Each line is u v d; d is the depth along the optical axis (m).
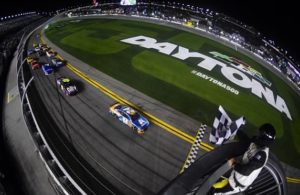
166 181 17.16
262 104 27.47
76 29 52.78
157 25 51.88
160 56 35.62
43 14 94.56
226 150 4.20
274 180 5.34
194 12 61.06
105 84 28.86
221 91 28.23
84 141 20.55
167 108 24.69
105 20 59.72
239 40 44.50
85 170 17.75
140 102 25.52
